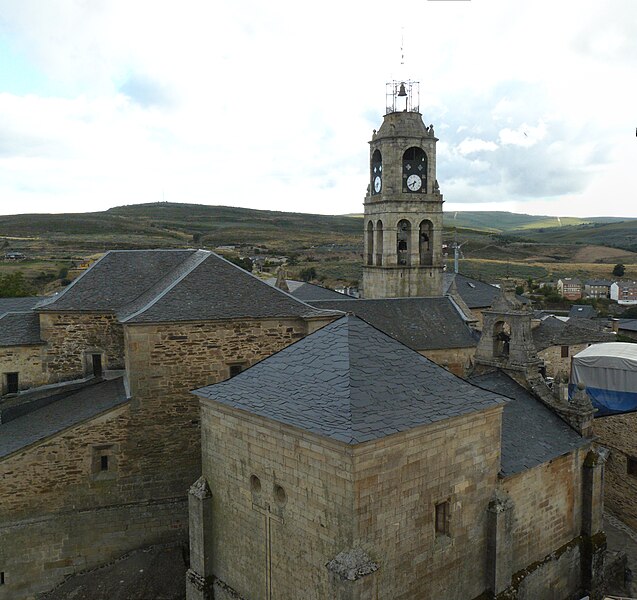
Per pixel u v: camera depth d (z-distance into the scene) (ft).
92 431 71.26
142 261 96.32
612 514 85.66
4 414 80.74
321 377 47.11
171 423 74.13
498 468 52.54
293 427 43.32
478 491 50.72
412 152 154.71
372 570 40.32
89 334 88.28
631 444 82.23
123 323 71.51
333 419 41.70
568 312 311.68
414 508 44.91
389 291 154.10
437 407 46.11
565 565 62.03
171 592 64.39
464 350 123.85
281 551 47.32
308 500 44.11
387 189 153.79
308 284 186.60
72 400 80.48
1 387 86.99
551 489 60.34
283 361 52.34
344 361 47.06
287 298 81.71
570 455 62.69
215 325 75.41
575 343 164.35
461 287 201.87
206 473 55.62
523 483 56.39
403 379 47.70
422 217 154.92
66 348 88.33
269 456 47.47
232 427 51.26
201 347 74.90
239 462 51.01
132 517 73.05
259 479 48.93
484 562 52.01
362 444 39.29
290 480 45.60
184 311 74.18
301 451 44.24
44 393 85.76
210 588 55.42
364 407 42.65
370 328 51.98
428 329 125.49
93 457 71.87
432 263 157.28
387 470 42.42
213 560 55.77
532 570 57.36
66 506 71.26
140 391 72.59
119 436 72.33
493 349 77.05
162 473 74.23
